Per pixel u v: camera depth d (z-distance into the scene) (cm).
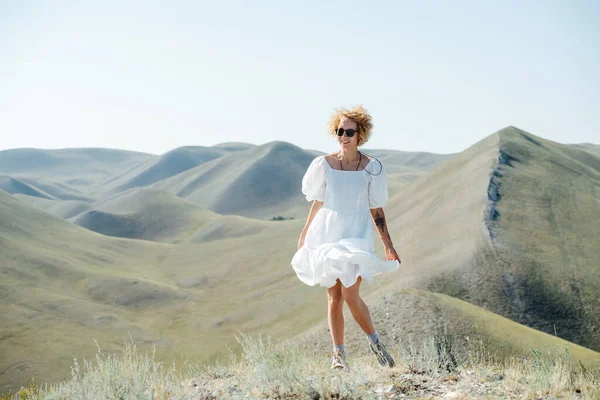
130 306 9619
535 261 6694
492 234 7244
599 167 11844
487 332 3325
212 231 18062
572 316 5956
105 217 19875
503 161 9862
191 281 11688
